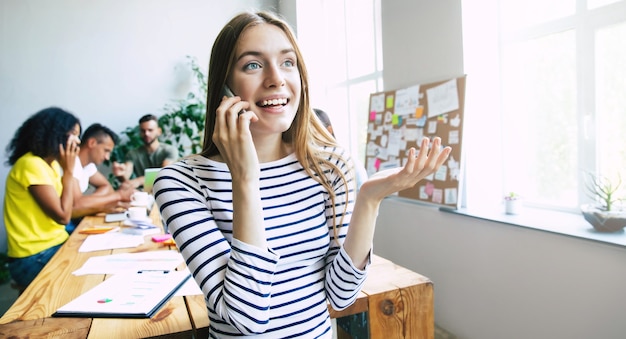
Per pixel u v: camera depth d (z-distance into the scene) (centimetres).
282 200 83
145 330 94
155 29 457
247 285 68
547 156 238
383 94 318
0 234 412
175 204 75
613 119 205
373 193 79
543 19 233
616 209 191
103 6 439
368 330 112
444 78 263
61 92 430
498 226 227
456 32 252
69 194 243
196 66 469
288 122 81
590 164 216
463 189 261
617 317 176
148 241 194
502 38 255
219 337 77
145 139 417
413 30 286
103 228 221
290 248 79
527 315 216
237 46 79
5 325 98
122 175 416
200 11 471
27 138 238
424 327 117
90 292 118
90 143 332
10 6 412
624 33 197
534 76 240
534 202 247
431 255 280
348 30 438
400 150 300
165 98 461
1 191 412
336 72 470
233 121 72
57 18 425
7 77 413
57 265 154
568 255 193
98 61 440
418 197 288
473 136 257
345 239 83
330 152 92
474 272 246
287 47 81
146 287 121
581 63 215
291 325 76
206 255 72
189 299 112
